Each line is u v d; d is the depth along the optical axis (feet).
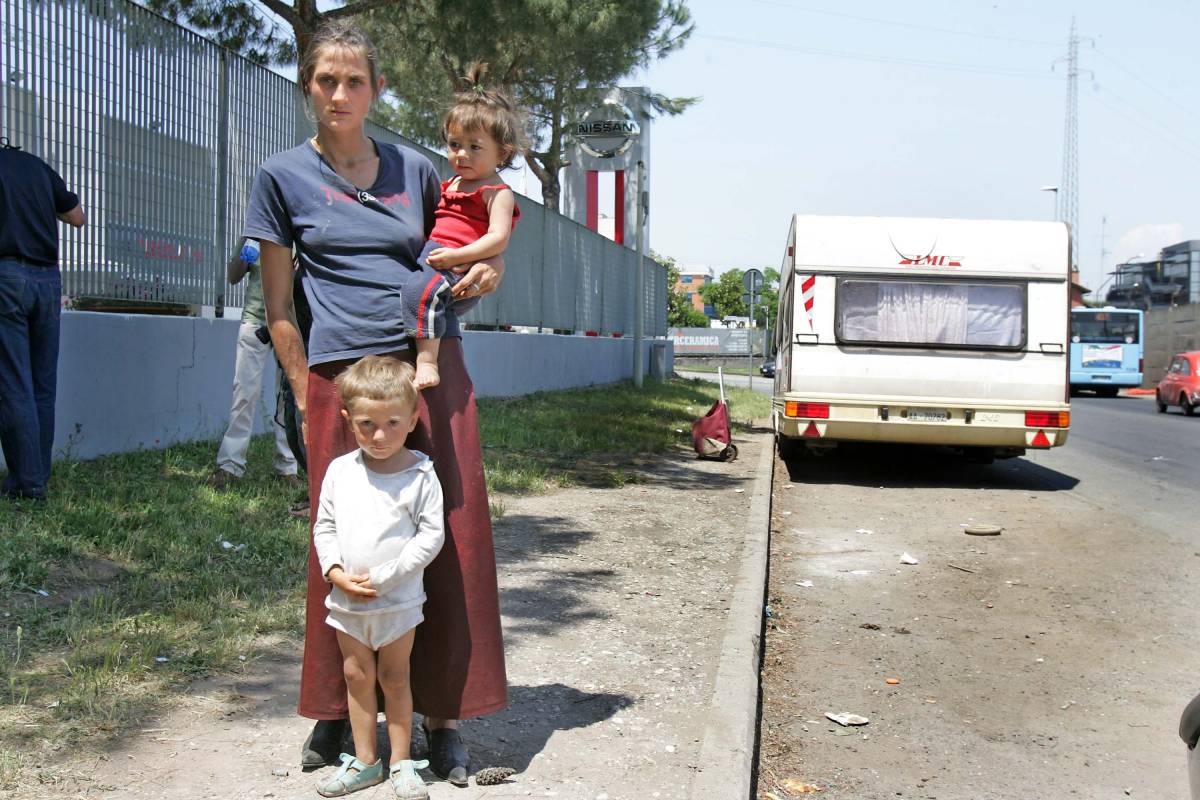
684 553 23.71
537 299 67.21
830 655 18.21
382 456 10.22
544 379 67.41
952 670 17.49
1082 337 133.08
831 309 39.60
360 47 10.73
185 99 29.07
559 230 72.08
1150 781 13.34
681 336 248.73
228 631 15.03
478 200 11.19
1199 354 91.56
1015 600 22.13
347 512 10.36
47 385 20.45
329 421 10.81
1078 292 201.05
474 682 11.06
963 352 39.24
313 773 11.09
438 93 74.95
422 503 10.41
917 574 24.39
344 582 10.25
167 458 26.07
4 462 21.91
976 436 39.27
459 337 11.32
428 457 10.76
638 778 11.58
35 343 20.21
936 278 39.40
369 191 10.91
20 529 18.08
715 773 11.68
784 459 46.91
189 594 16.47
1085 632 19.81
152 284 28.14
